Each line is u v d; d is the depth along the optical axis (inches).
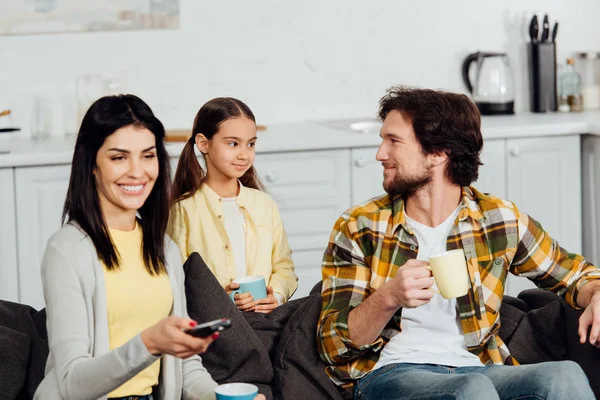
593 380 110.2
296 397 105.9
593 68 216.1
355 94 209.8
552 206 193.8
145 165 95.8
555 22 212.7
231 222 132.7
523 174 191.0
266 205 135.6
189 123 201.9
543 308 116.0
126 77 197.3
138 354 84.7
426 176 106.6
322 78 207.5
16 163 166.9
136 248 98.4
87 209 95.0
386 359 106.1
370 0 207.0
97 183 96.0
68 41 193.8
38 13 191.5
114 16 194.9
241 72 203.2
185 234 131.3
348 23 206.7
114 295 95.1
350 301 107.1
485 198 110.5
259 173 177.8
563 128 190.1
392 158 107.6
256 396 88.1
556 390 97.5
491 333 108.5
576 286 109.9
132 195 95.7
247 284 117.2
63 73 194.4
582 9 218.1
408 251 107.7
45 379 92.0
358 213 110.1
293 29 204.2
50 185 170.4
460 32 212.7
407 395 99.0
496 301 108.5
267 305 118.8
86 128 94.7
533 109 212.8
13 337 105.0
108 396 94.4
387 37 209.2
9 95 192.9
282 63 205.0
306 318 109.6
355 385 107.4
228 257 131.0
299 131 190.7
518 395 99.1
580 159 195.0
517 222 109.7
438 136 105.3
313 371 107.0
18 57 192.2
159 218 99.3
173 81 199.9
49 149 173.2
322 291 110.7
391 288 98.8
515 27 215.0
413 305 97.8
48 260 93.7
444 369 104.4
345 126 195.2
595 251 194.9
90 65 195.5
